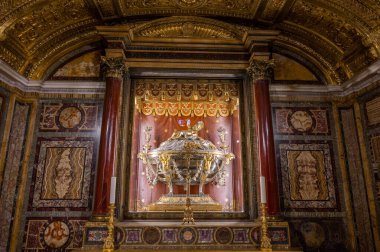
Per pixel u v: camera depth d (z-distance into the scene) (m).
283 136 6.64
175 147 6.16
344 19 6.09
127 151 6.35
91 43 7.00
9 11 5.61
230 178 6.73
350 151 6.59
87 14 6.61
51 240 5.97
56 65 6.88
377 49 5.99
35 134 6.47
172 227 5.46
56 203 6.14
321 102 6.89
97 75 6.81
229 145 6.93
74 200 6.17
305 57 7.09
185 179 6.23
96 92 6.72
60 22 6.52
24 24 5.99
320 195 6.36
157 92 6.80
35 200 6.14
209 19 6.61
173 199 6.15
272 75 6.97
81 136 6.50
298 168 6.48
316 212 6.25
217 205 6.17
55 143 6.45
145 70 6.54
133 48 6.54
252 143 6.26
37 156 6.36
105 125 5.91
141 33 6.53
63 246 5.95
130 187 6.23
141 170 6.71
